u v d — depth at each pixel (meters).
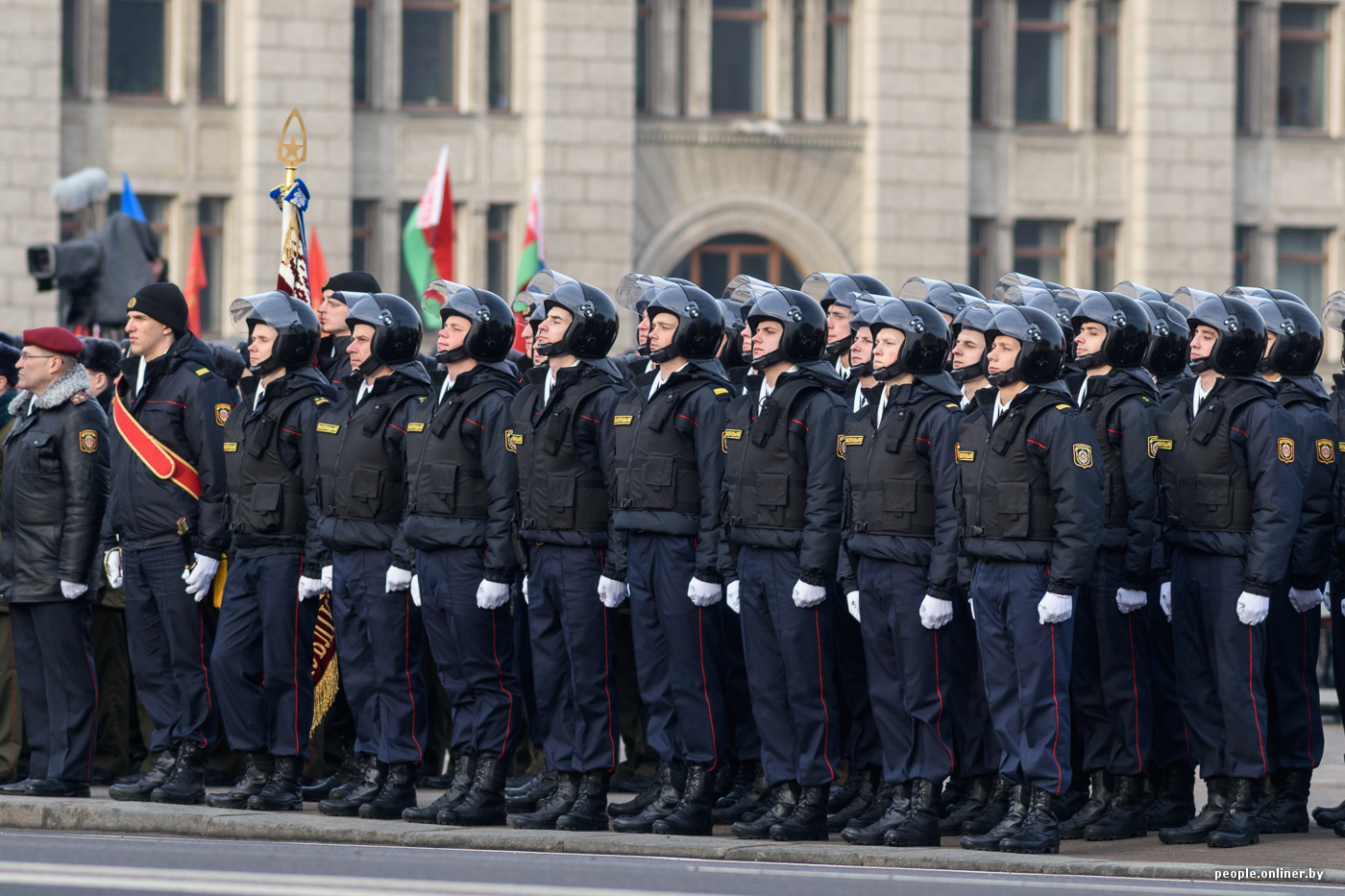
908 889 22.62
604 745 28.83
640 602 28.58
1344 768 40.09
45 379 30.80
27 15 91.75
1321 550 29.02
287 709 30.44
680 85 100.94
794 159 101.50
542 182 97.50
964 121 101.75
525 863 24.70
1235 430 27.59
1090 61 104.12
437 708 34.97
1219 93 103.88
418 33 98.44
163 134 94.94
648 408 28.50
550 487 28.69
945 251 101.69
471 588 28.95
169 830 28.38
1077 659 28.69
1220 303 27.84
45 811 29.05
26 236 92.06
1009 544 26.42
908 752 27.39
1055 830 26.11
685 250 101.12
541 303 30.09
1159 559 28.45
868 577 27.53
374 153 96.88
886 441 27.36
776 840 27.53
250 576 30.42
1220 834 27.25
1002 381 26.67
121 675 34.22
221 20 95.81
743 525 27.94
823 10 101.88
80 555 30.39
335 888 22.20
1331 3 106.50
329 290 33.22
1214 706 28.09
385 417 29.75
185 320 31.36
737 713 30.42
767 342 28.12
